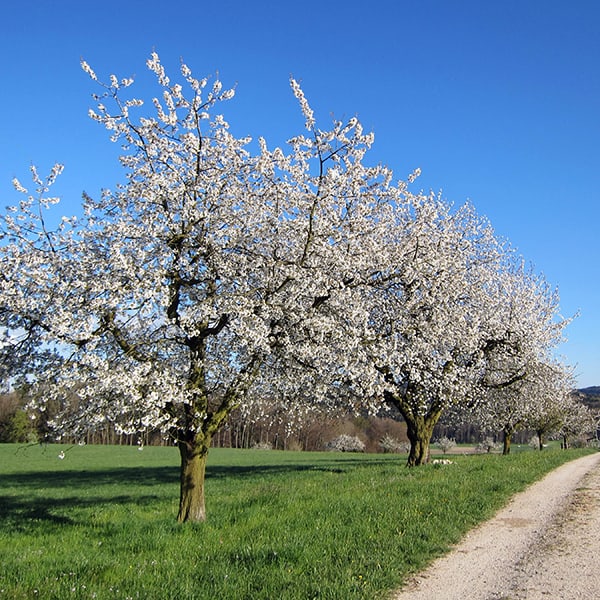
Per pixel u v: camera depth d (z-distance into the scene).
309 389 16.42
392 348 15.42
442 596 7.84
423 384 19.69
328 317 13.88
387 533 10.98
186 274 13.27
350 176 14.58
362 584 8.08
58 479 30.03
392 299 17.45
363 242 15.29
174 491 21.53
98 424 12.49
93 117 12.86
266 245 14.26
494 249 26.06
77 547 11.45
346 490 16.67
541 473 22.34
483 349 24.61
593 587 8.04
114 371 11.25
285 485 19.53
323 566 8.93
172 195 12.83
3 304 11.52
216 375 13.94
